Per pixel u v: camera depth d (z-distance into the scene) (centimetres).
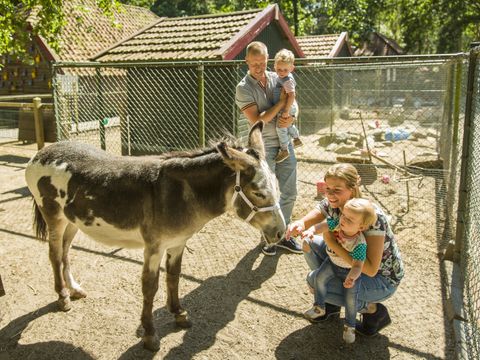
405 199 693
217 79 934
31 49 1630
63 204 356
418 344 334
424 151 1060
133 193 322
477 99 405
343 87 1469
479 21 3044
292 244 500
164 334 354
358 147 1095
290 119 450
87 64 730
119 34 2028
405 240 528
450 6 3056
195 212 318
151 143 1004
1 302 405
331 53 1658
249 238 550
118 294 418
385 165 842
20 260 493
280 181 498
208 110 953
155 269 328
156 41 1064
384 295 320
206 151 326
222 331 357
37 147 1153
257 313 382
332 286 334
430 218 604
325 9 3203
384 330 352
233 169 299
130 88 1008
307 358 322
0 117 1484
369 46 3155
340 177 306
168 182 316
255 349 334
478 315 332
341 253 307
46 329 364
